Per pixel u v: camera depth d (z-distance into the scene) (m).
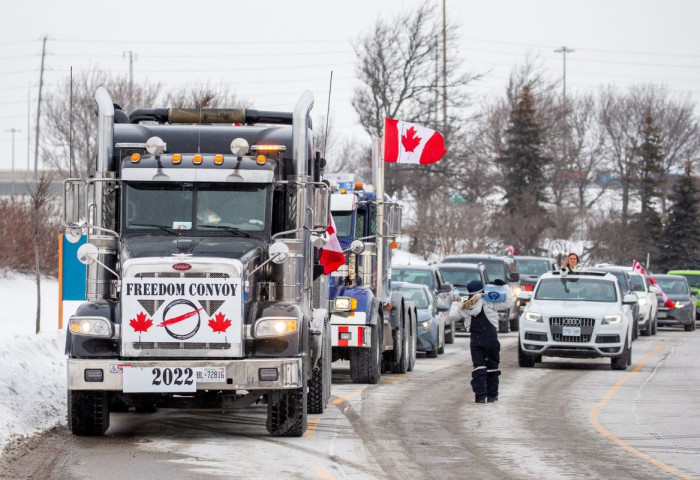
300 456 27.78
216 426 33.34
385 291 50.91
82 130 115.06
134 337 28.83
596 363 60.84
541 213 158.38
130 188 31.88
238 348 28.91
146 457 27.25
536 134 167.00
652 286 94.06
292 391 30.42
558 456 28.59
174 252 30.09
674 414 37.94
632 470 26.61
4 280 77.94
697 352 70.31
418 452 28.91
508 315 87.25
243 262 29.69
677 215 189.38
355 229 48.34
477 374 40.69
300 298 31.88
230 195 31.86
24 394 35.78
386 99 149.12
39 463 26.12
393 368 52.41
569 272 60.25
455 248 142.25
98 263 30.67
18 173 156.88
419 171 153.25
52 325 63.09
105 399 30.44
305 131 32.34
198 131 33.94
